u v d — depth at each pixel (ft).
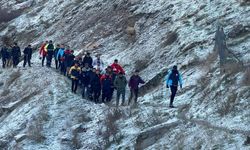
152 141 63.52
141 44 106.01
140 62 99.45
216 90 69.82
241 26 89.86
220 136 56.44
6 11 168.14
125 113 74.64
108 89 86.28
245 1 97.25
